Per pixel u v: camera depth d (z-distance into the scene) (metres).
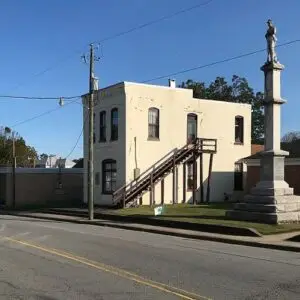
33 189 48.84
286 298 8.88
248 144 42.78
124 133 36.25
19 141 85.44
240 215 24.19
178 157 37.78
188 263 12.80
